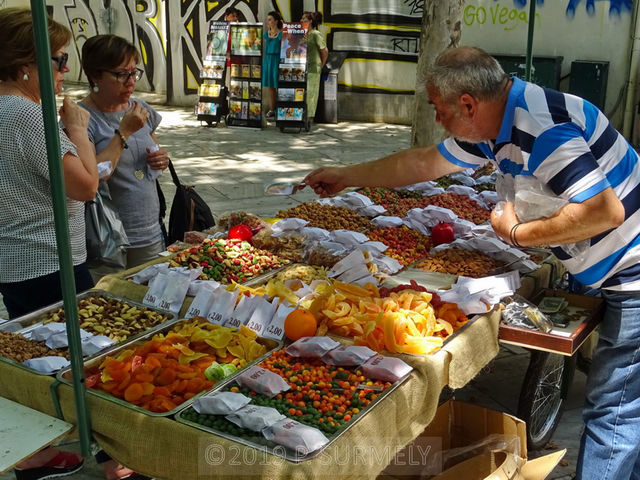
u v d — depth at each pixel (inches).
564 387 144.6
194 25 512.7
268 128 462.0
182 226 158.6
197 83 526.6
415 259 139.6
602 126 99.0
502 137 99.9
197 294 112.5
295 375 96.0
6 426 87.4
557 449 142.0
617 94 396.5
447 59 99.9
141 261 145.5
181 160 373.4
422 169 130.2
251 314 109.6
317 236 140.3
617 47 391.2
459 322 111.6
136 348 99.8
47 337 101.6
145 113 132.3
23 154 104.9
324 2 464.8
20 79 106.7
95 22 566.9
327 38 471.2
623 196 100.0
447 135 225.8
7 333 103.3
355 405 89.5
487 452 112.3
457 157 126.2
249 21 488.1
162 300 115.8
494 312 113.0
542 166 96.3
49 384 89.7
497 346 113.1
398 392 92.4
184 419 84.7
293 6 471.5
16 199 108.8
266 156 384.2
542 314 113.9
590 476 109.8
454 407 119.6
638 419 107.0
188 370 93.9
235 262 128.6
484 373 167.5
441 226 147.4
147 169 144.0
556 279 141.2
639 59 385.4
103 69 130.8
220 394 86.0
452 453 116.8
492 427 116.6
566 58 407.2
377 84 470.9
